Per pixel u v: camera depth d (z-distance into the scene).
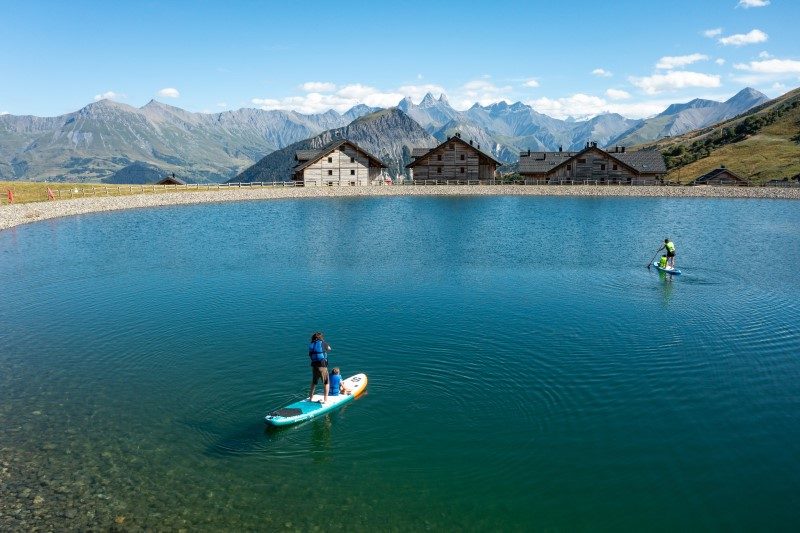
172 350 26.38
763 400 21.20
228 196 112.00
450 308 33.28
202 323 30.48
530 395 21.47
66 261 48.84
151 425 19.30
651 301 35.16
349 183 133.38
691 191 120.88
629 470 16.70
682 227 72.19
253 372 23.66
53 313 32.72
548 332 28.77
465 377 23.00
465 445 17.91
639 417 19.83
